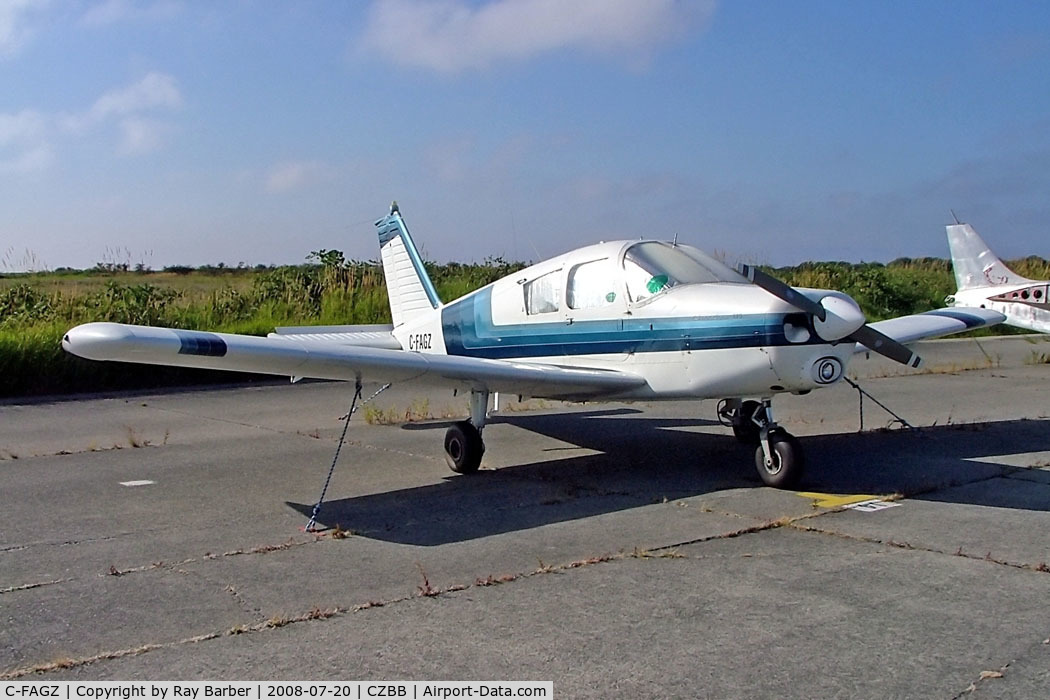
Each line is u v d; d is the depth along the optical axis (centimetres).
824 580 436
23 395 1343
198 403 1238
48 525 568
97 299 1798
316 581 445
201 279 2334
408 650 355
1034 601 404
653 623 381
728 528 536
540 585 433
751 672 331
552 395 724
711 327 629
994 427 930
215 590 433
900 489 638
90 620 394
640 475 703
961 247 2303
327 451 839
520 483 680
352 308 1966
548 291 762
